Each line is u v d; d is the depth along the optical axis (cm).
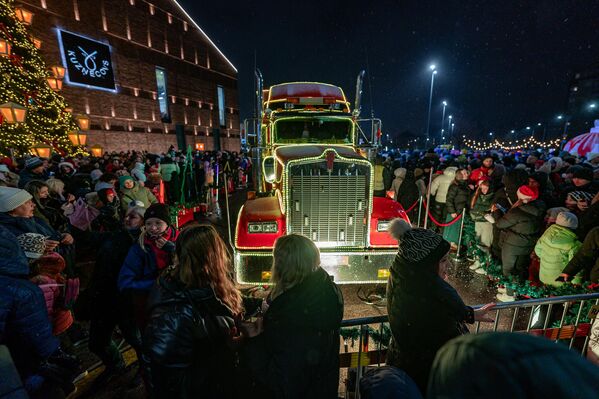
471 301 448
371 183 426
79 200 498
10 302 174
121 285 243
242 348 167
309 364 154
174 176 996
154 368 153
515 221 436
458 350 48
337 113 596
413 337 190
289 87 634
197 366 160
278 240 169
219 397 165
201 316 157
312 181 423
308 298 154
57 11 2248
